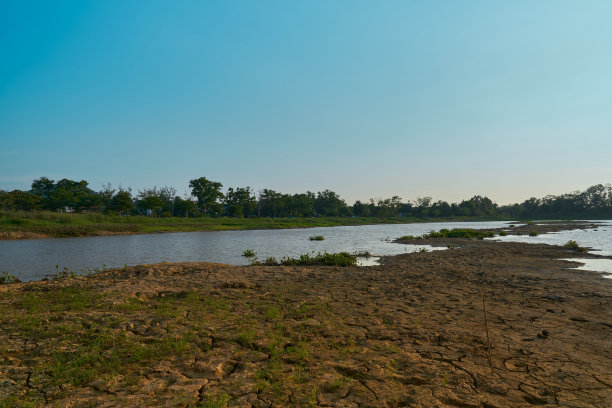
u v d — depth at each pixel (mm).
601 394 3877
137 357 4672
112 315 6777
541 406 3615
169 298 8672
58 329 5809
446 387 3990
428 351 5109
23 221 45281
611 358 4918
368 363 4637
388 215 137750
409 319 6766
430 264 15906
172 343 5219
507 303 8195
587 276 12320
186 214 86188
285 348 5164
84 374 4180
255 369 4453
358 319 6738
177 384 4023
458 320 6730
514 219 145375
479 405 3623
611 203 138375
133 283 10430
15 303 7875
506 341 5566
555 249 22062
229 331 5910
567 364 4688
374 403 3619
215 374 4305
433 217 144250
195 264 14734
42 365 4465
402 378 4203
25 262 18266
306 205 116875
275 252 23812
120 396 3727
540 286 10359
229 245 29375
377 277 12031
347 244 30000
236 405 3574
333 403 3621
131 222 60094
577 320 6805
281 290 9750
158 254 22469
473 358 4863
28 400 3617
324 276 12297
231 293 9180
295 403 3615
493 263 16031
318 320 6652
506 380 4203
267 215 116688
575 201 146500
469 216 154625
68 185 82000
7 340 5316
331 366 4539
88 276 12164
